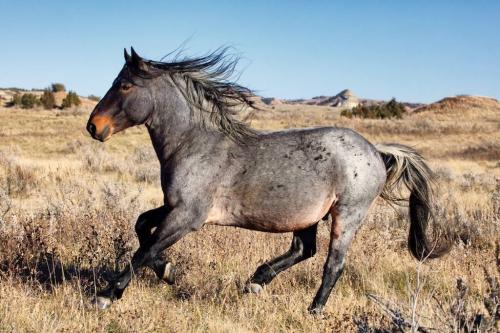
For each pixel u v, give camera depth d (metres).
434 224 6.18
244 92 5.71
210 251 7.34
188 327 5.13
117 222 7.50
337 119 50.88
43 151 28.02
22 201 11.73
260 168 5.41
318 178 5.46
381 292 6.24
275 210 5.42
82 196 10.66
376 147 6.02
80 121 42.28
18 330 4.68
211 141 5.47
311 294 6.25
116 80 5.57
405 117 60.62
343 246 5.60
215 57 5.68
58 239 7.66
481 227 9.16
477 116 63.88
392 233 8.88
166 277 5.62
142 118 5.52
